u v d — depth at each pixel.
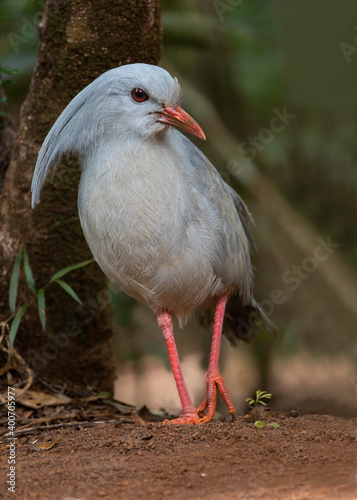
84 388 11.66
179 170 8.77
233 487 6.13
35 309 11.35
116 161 8.55
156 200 8.49
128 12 10.42
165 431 8.13
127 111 8.55
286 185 16.22
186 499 5.92
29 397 10.53
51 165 9.88
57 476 6.68
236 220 9.77
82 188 8.89
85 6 10.41
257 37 15.55
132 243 8.58
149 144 8.62
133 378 18.86
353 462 6.63
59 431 8.95
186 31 14.74
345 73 14.48
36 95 10.95
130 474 6.66
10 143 12.41
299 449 7.13
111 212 8.54
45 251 11.19
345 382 15.06
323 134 15.90
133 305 15.27
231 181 15.41
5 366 10.90
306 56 14.57
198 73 15.95
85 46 10.48
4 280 11.37
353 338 15.97
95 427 8.95
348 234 15.98
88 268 11.45
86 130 8.80
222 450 7.29
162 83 8.50
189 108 15.22
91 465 6.97
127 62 10.62
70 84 10.67
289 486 6.03
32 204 9.23
